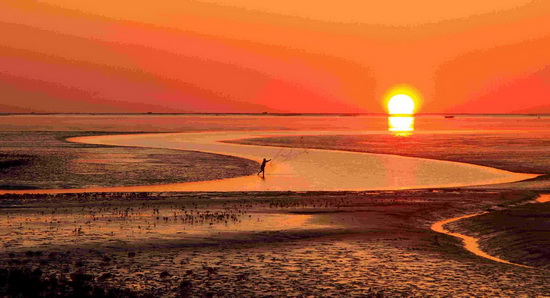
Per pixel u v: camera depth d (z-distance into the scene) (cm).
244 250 6481
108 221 8238
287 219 8481
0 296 4684
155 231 7519
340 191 11981
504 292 4888
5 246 6575
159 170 16200
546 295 4803
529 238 6862
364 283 5178
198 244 6788
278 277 5369
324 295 4828
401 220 8531
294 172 16325
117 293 4800
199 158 19862
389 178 15088
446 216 9038
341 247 6650
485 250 6706
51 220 8288
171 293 4866
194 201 10306
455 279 5300
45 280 5141
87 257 6109
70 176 14600
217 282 5197
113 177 14588
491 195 11119
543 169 17200
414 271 5588
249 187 13200
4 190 12269
